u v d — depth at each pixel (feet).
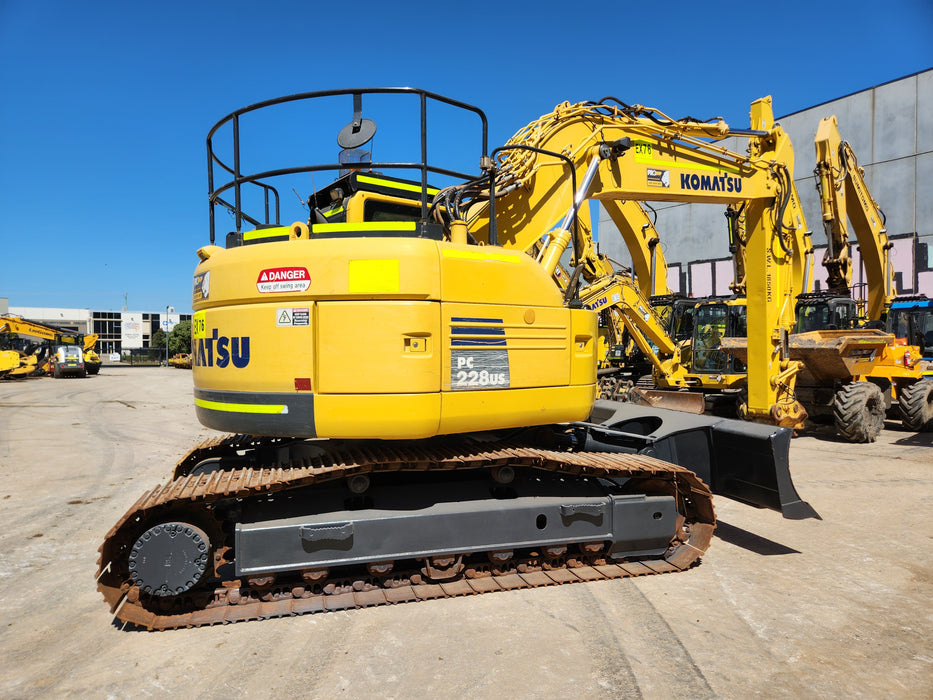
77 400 63.57
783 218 30.07
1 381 100.37
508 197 18.19
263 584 12.30
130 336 311.88
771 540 17.17
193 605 12.42
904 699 9.44
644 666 10.43
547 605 12.86
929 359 40.01
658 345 41.19
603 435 17.33
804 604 12.91
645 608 12.71
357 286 12.23
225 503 13.17
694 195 25.55
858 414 31.89
